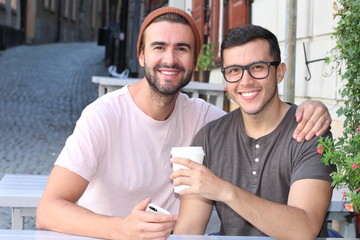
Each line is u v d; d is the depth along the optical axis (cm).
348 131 259
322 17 406
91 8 4912
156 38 259
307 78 432
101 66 2517
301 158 230
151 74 261
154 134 271
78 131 254
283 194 237
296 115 238
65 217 222
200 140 255
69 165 245
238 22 652
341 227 296
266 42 233
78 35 4512
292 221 208
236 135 246
